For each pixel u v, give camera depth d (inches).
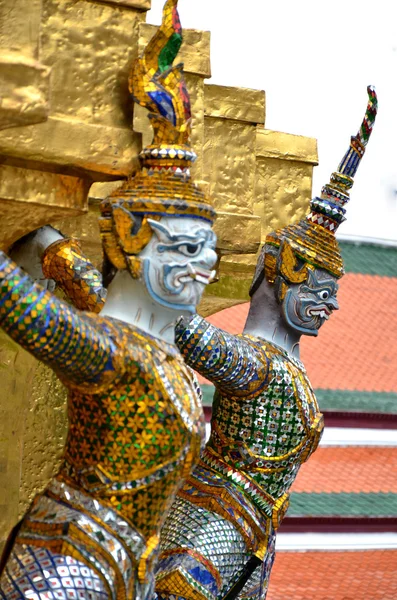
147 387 217.8
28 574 212.5
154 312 229.9
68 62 244.8
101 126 242.8
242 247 339.3
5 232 255.3
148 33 303.9
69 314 207.9
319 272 309.4
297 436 303.9
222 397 304.7
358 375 1079.6
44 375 361.1
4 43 216.2
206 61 319.0
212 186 347.6
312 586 781.9
